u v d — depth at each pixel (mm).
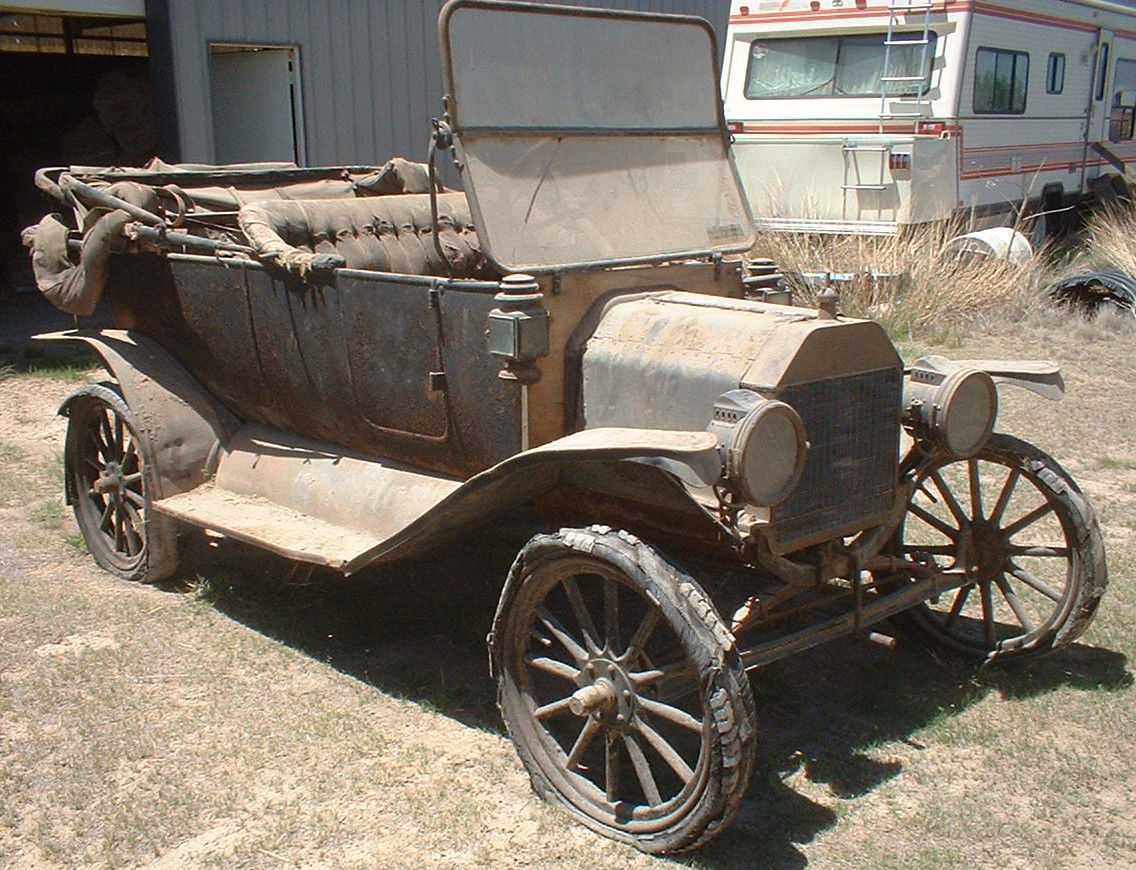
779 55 10523
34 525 5184
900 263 9227
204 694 3715
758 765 3326
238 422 4555
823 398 3188
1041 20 11117
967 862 2906
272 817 3088
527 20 3590
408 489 3820
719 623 2775
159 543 4426
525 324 3236
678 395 3199
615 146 3826
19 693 3695
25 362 8047
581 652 3072
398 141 11133
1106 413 6977
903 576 3756
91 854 2943
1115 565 4688
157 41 9570
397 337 3668
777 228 9797
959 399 3467
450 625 4199
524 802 3168
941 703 3699
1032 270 9938
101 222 4363
